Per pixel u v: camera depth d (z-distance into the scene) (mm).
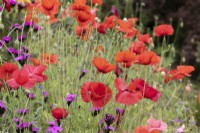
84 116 4027
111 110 4266
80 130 3941
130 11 10266
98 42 5621
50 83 4340
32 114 3928
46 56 4359
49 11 4195
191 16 10312
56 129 3523
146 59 3850
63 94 4176
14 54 4430
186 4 10391
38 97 4266
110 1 10039
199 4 10266
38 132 3887
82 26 4188
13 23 5211
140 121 4410
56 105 4055
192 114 4898
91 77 4539
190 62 9969
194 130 4836
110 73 4293
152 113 4781
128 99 3570
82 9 4219
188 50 10000
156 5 10547
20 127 3559
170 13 10500
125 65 3863
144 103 4656
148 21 10523
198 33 10164
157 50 9203
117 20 4855
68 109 3818
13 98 3916
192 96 6184
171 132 4621
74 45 5090
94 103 3553
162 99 5180
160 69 4953
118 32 5312
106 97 3598
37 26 4750
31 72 3518
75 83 4477
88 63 4812
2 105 3602
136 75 4926
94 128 3953
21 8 5016
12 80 3434
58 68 4375
